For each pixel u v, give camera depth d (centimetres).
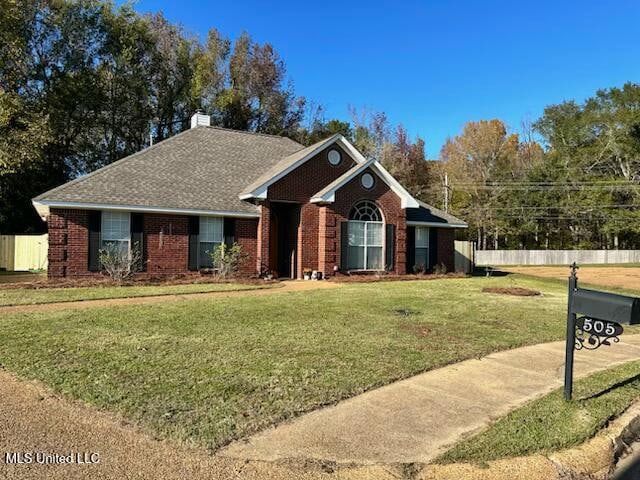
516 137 5659
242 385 537
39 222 2956
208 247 1791
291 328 851
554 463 389
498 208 4750
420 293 1407
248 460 375
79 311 990
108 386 526
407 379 586
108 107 3281
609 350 785
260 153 2291
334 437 419
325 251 1875
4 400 488
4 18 2580
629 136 4906
